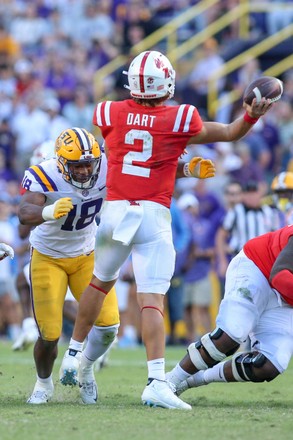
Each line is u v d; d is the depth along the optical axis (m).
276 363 20.30
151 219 19.52
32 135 55.81
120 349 39.91
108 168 19.94
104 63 63.25
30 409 19.31
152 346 19.64
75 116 57.94
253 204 36.81
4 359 32.97
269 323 20.53
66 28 66.44
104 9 66.38
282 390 24.94
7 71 61.66
